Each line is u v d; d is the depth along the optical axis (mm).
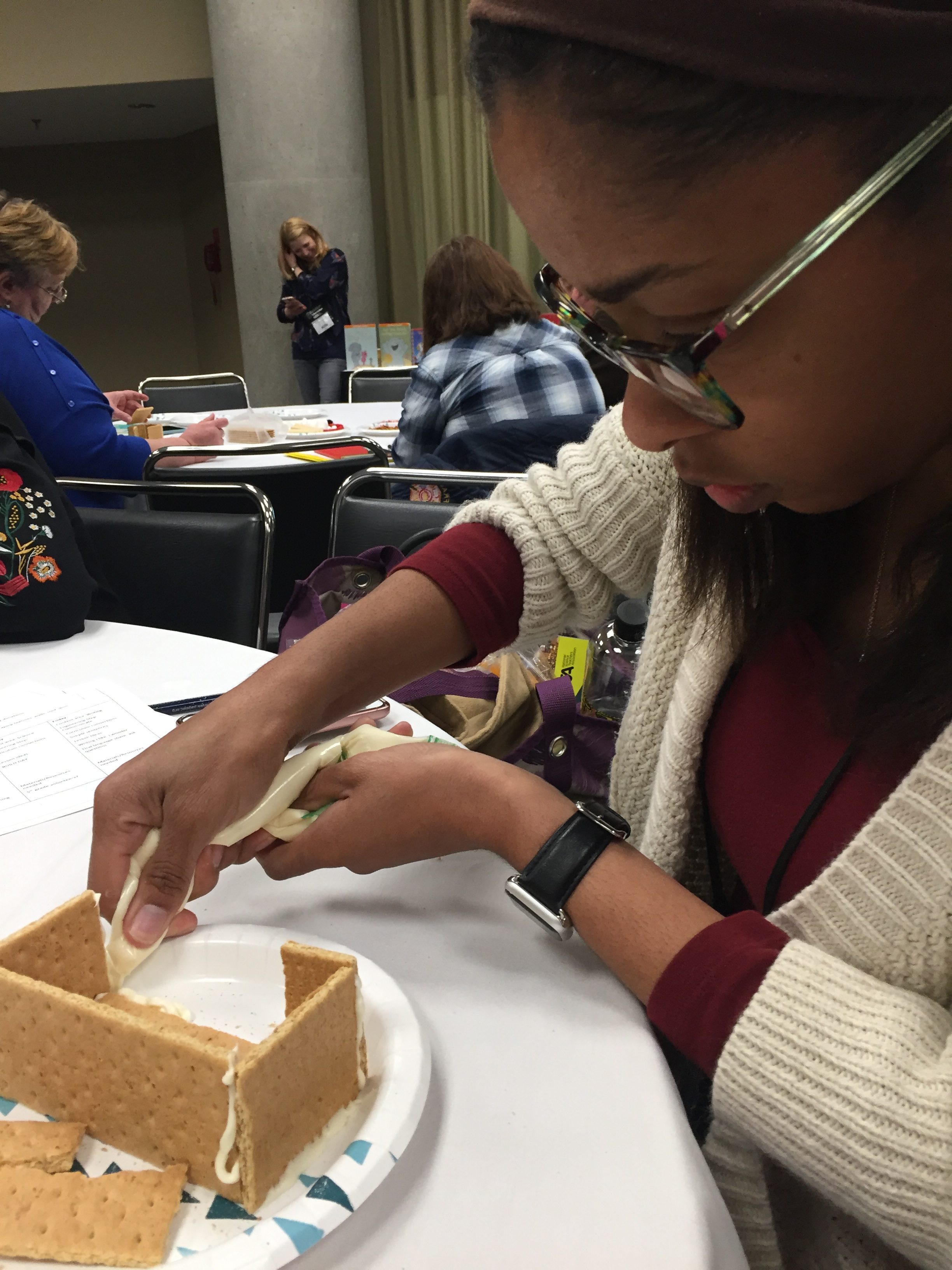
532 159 394
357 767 670
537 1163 458
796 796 614
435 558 824
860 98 346
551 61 367
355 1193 420
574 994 569
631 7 342
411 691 1097
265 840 677
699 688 690
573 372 2469
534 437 2219
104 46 5453
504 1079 507
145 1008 538
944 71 338
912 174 360
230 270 7328
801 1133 463
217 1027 544
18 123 6469
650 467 802
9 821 776
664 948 531
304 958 510
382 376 4125
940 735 481
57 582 1153
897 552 587
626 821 604
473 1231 426
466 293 2490
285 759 686
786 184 365
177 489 1654
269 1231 404
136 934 567
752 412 427
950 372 415
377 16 5066
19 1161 453
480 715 1117
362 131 5133
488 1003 562
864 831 504
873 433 431
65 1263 404
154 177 7648
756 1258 575
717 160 359
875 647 517
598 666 1198
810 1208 584
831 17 326
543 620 852
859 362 403
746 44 334
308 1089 456
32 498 1154
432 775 640
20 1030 482
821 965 491
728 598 672
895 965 506
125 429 3098
